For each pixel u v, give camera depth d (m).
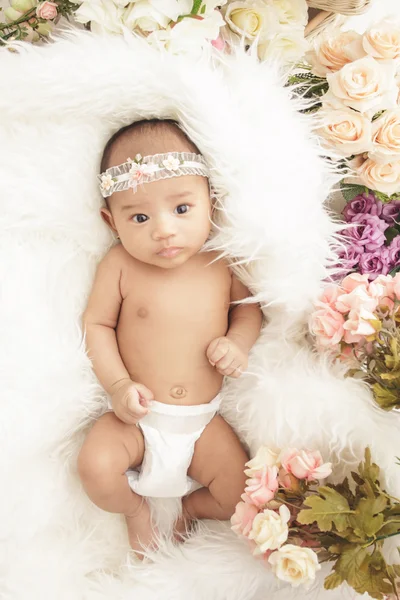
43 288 1.17
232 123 1.09
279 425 1.11
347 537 0.95
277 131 1.11
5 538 1.11
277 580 1.10
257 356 1.19
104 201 1.19
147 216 1.10
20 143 1.14
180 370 1.17
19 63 1.09
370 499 0.95
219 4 1.16
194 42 1.14
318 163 1.15
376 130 1.21
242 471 1.16
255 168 1.09
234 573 1.09
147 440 1.16
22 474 1.13
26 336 1.12
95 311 1.19
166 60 1.08
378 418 1.11
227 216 1.12
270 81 1.14
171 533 1.21
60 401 1.13
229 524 1.18
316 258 1.14
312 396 1.11
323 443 1.12
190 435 1.17
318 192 1.17
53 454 1.16
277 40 1.27
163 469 1.16
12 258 1.15
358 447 1.10
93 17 1.14
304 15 1.30
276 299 1.14
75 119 1.15
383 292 1.08
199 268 1.18
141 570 1.12
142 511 1.18
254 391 1.16
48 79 1.08
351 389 1.13
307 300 1.15
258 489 1.00
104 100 1.11
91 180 1.17
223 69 1.15
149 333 1.17
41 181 1.15
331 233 1.17
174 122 1.13
